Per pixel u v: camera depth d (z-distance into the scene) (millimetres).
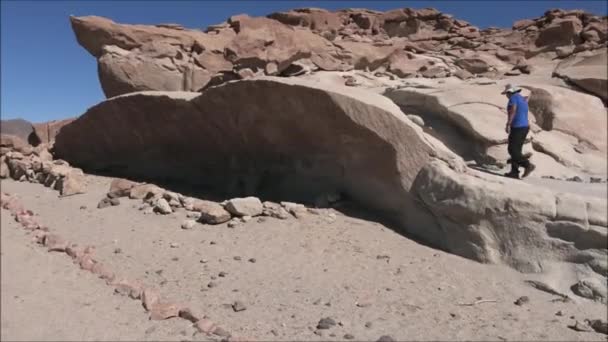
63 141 12086
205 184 9656
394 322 4367
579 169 9266
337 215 7168
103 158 11539
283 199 8289
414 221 6703
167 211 7750
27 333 4484
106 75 14461
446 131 9344
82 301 5117
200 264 5801
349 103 6938
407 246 6219
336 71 14867
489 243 5738
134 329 4391
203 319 4383
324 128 7426
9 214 8656
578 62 14188
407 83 12844
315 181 8062
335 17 18953
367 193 7363
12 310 4957
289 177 8391
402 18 20375
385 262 5730
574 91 11625
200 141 9359
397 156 6789
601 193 6270
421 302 4785
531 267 5414
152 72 14453
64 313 4844
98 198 9180
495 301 4895
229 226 6988
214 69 14789
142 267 5840
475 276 5410
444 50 18266
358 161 7355
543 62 16484
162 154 10289
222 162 9344
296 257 5875
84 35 14586
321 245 6199
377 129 6875
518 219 5621
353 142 7266
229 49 14984
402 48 16625
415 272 5461
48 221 8016
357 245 6195
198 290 5102
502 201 5703
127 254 6293
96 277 5781
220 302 4801
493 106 9469
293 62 14695
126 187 9016
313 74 14336
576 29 16641
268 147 8398
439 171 6375
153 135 10055
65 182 9656
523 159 7105
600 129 10555
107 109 10289
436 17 20312
